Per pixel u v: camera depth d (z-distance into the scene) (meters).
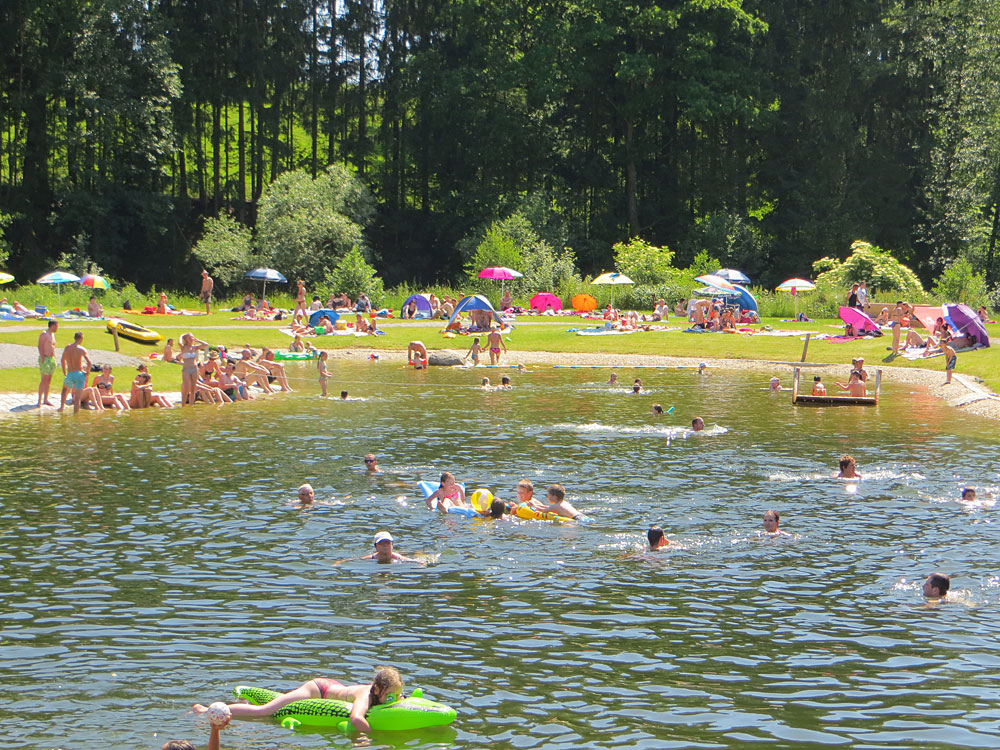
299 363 43.38
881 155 81.25
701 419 27.72
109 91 69.00
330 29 84.94
